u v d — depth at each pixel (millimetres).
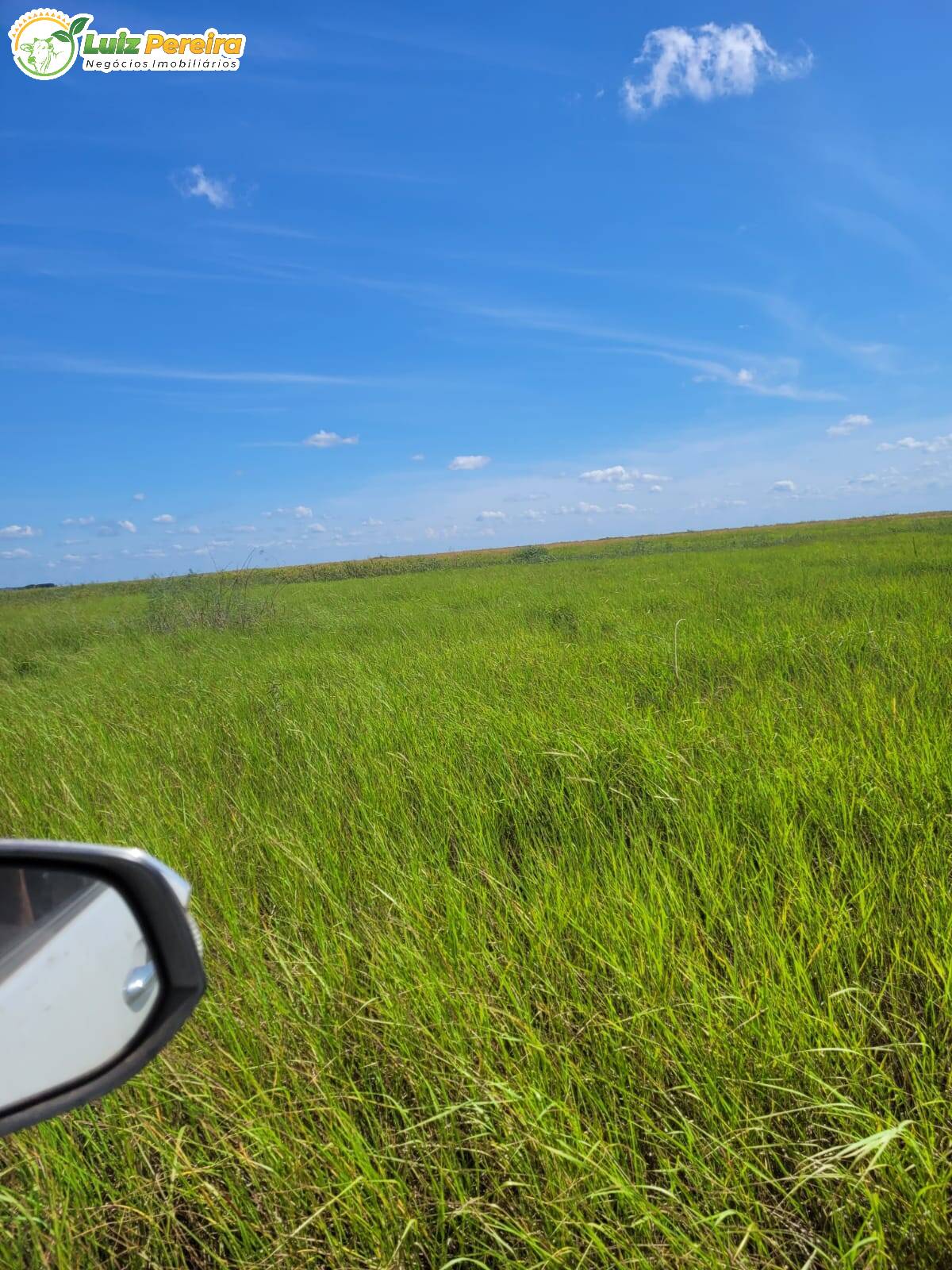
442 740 4488
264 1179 1674
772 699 4777
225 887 2924
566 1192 1531
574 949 2377
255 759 4652
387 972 2209
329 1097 1778
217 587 14484
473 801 3529
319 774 4199
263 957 2498
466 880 2871
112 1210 1685
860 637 6391
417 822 3508
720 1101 1743
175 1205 1708
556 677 5852
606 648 6902
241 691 6336
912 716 4148
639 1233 1515
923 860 2586
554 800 3518
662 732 4031
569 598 13289
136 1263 1590
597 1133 1666
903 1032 1957
